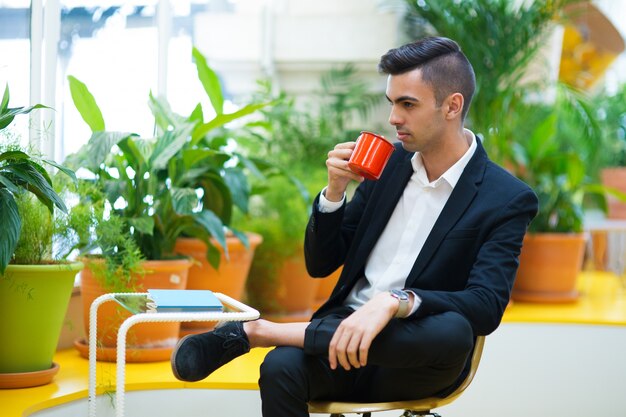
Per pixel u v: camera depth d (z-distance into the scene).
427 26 4.87
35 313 2.66
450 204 2.18
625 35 5.79
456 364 2.06
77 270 2.72
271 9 4.91
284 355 1.99
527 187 2.16
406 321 1.96
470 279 2.07
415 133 2.13
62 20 3.60
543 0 4.42
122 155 3.27
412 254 2.23
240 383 2.84
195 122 3.20
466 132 2.30
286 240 3.80
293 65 4.92
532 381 3.76
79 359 3.12
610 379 3.80
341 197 2.22
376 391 2.14
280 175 3.85
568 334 3.79
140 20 3.96
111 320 3.00
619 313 4.02
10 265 2.59
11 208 2.46
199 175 3.46
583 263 5.91
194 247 3.38
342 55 4.88
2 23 3.22
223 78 4.89
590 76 5.77
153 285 3.04
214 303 2.00
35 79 3.34
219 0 4.91
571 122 4.81
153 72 4.04
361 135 2.13
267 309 3.87
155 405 2.78
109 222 2.88
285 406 1.97
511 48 4.40
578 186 4.43
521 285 4.36
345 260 2.35
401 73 2.13
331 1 5.02
